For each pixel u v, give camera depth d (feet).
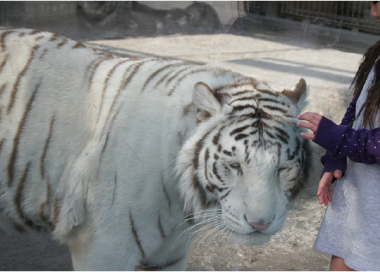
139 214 6.72
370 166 5.98
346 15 26.12
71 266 9.59
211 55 21.53
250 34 25.05
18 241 10.26
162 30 23.97
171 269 8.16
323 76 20.16
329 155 6.25
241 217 6.29
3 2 21.03
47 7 22.09
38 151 7.00
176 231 7.27
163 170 6.62
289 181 6.53
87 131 6.93
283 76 19.70
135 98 6.82
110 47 20.85
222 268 9.62
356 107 6.40
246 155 6.16
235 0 24.88
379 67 5.90
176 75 7.05
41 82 7.09
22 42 7.35
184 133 6.66
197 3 24.59
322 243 6.64
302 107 6.96
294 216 11.46
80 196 6.80
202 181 6.57
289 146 6.38
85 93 7.06
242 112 6.43
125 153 6.61
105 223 6.76
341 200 6.46
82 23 22.86
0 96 7.11
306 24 25.43
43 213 7.23
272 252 10.19
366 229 6.06
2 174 7.11
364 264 6.10
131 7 23.70
